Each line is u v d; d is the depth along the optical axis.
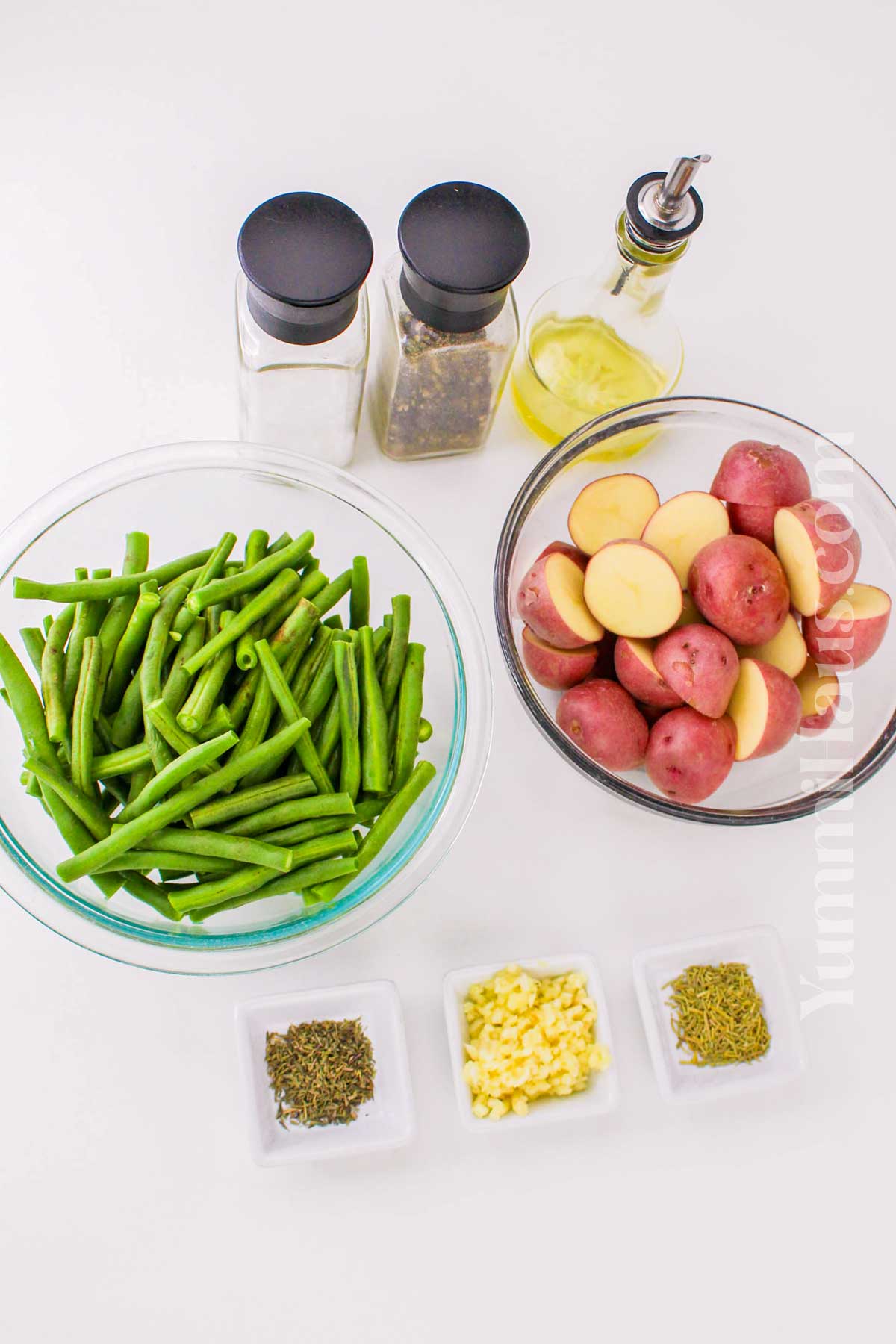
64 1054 1.06
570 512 1.07
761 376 1.23
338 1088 1.04
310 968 1.09
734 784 1.12
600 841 1.14
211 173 1.18
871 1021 1.16
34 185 1.15
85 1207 1.05
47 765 0.88
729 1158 1.13
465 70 1.22
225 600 0.93
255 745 0.92
